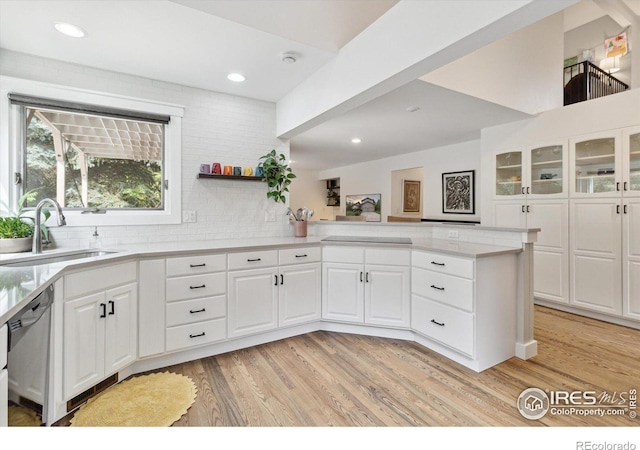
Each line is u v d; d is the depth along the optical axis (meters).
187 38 2.32
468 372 2.36
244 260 2.74
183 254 2.48
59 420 1.79
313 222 3.73
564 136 3.69
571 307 3.75
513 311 2.59
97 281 1.99
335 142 5.28
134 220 2.89
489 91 3.38
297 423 1.80
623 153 3.28
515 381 2.24
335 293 3.11
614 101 3.33
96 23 2.12
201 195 3.22
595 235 3.50
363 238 3.37
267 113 3.57
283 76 2.96
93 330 1.96
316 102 2.86
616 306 3.35
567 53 6.04
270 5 2.05
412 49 1.94
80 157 2.72
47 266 1.76
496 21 1.53
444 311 2.57
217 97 3.29
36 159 2.56
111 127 2.84
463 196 5.28
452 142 5.27
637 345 2.86
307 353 2.68
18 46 2.39
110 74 2.79
